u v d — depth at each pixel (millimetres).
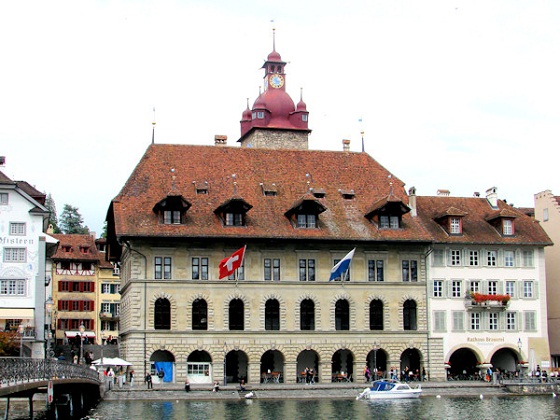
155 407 67750
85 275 133500
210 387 81062
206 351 84688
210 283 85438
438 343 90562
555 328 100438
